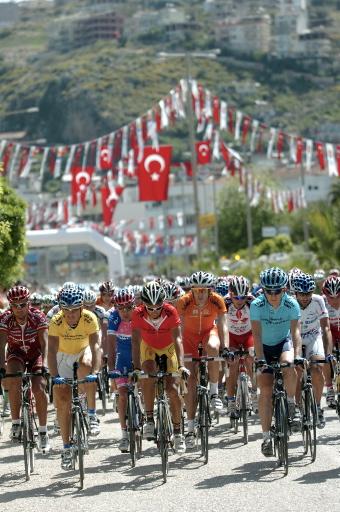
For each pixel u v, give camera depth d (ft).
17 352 89.97
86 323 86.79
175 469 82.84
